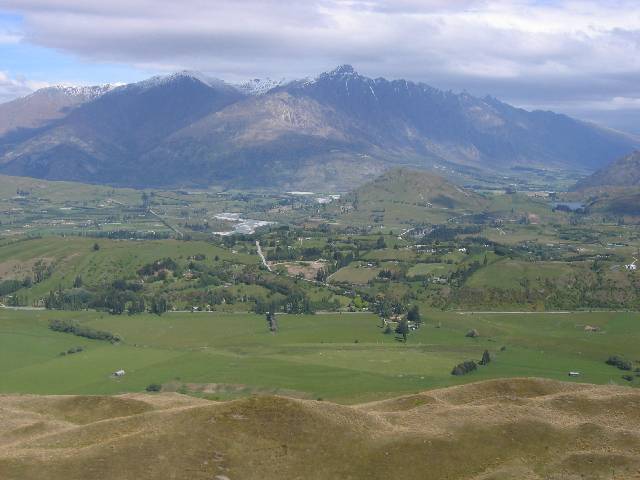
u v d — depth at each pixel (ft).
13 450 308.19
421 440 310.45
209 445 296.71
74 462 283.79
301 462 291.58
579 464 296.30
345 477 284.61
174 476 277.23
